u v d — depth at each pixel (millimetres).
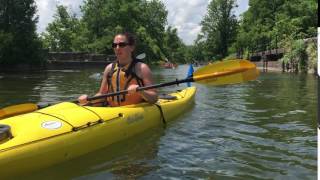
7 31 10578
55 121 1547
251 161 1524
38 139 1415
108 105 2006
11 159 1304
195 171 1412
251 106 2844
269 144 1765
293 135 1923
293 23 13062
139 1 21844
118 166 1459
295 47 8344
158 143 1766
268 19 17016
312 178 1344
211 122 2229
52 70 10531
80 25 20062
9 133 1388
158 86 1839
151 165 1472
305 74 7457
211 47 23031
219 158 1559
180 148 1695
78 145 1540
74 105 1741
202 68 1911
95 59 13680
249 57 14438
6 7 10711
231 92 3834
